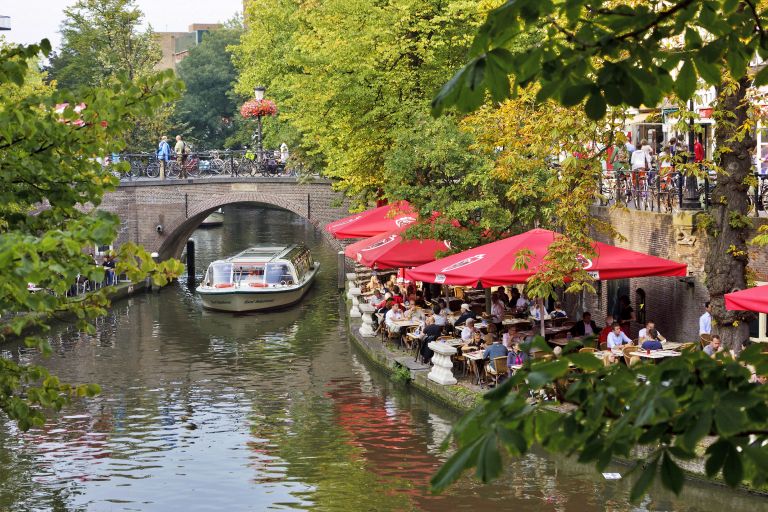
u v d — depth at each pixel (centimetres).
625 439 421
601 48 516
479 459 396
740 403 395
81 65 7106
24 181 1027
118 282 5228
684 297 2559
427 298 3844
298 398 2831
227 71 9856
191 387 3027
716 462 403
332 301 5006
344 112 3678
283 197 5784
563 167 2131
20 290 742
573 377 470
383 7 3681
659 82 538
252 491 1983
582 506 1761
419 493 1922
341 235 3753
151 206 5716
